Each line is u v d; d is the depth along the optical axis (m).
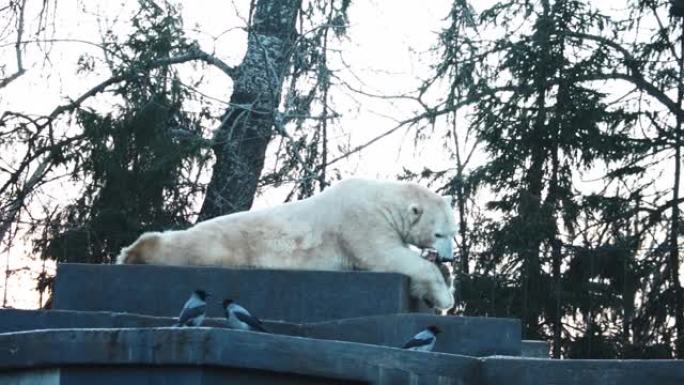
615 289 19.69
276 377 8.48
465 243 20.06
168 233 11.53
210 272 11.12
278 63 20.64
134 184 19.11
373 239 11.20
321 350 8.62
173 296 11.16
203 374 8.27
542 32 20.91
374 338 10.50
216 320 10.31
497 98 21.09
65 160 19.25
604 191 20.78
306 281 10.96
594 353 19.38
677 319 19.94
